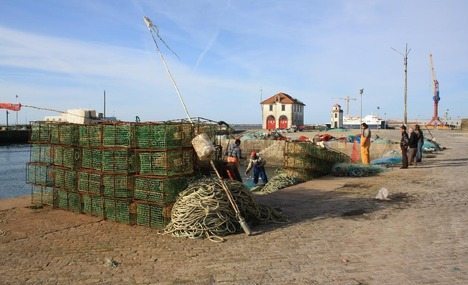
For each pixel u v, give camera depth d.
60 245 7.87
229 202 8.68
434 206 10.67
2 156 46.69
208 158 9.16
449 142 41.50
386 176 16.95
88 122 11.30
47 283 6.03
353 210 10.37
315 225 8.95
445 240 7.70
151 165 9.22
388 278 5.91
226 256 7.02
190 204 8.50
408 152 20.53
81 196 10.51
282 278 6.00
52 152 11.28
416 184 14.46
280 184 15.88
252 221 9.09
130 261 6.90
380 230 8.46
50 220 9.86
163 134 9.09
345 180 16.33
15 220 9.88
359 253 7.04
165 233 8.48
